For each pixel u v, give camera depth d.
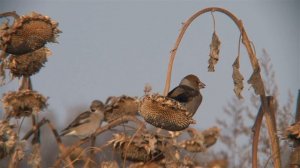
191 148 10.75
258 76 10.57
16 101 10.27
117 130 10.99
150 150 9.03
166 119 9.12
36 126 10.62
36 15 10.25
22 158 9.30
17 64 10.73
